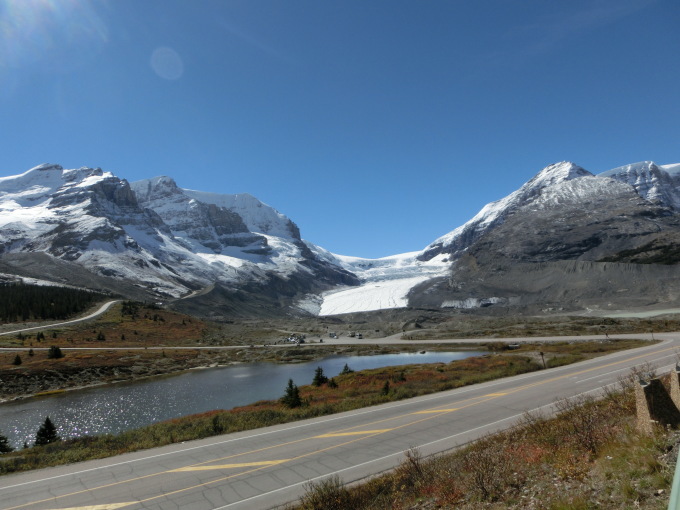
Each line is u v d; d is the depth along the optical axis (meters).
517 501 8.89
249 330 155.12
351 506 10.77
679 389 11.73
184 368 85.75
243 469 14.83
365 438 17.95
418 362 79.81
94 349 91.25
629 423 12.33
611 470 8.82
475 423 19.02
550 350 58.72
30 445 35.62
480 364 47.19
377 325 174.75
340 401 28.55
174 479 14.06
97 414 47.19
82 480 14.34
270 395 54.97
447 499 9.90
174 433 20.59
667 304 139.38
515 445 13.28
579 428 12.78
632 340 61.88
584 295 176.88
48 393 60.97
